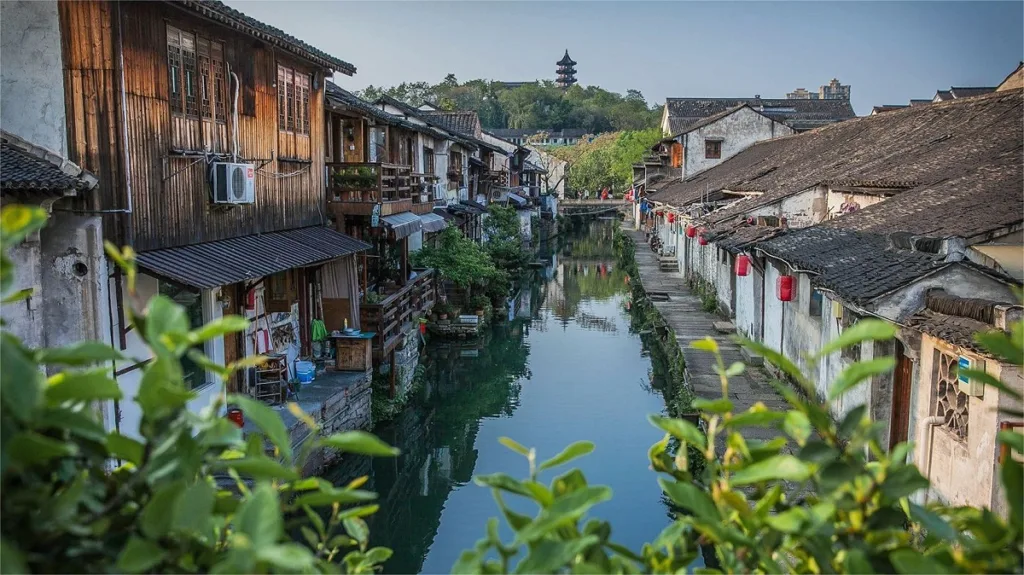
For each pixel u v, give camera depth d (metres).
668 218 34.00
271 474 2.09
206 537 2.10
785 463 2.14
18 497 1.81
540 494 2.32
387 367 16.06
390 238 17.38
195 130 11.02
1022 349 2.15
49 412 1.89
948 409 8.36
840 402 11.55
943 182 13.12
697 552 2.49
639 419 16.02
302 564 1.69
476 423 16.12
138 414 9.84
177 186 10.57
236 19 11.22
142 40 9.72
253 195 11.84
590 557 2.38
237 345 12.43
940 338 7.59
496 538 2.28
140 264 9.31
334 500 2.25
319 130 15.68
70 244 8.82
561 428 15.62
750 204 20.11
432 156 27.34
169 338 2.01
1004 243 9.01
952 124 18.28
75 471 2.00
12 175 7.77
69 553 1.86
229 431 2.07
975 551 2.02
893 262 9.59
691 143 39.19
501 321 26.52
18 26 9.09
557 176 75.94
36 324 8.46
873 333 2.11
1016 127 15.16
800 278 14.20
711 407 2.30
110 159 9.24
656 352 21.83
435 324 23.08
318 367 14.86
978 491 7.29
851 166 18.97
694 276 29.11
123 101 9.30
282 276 14.13
